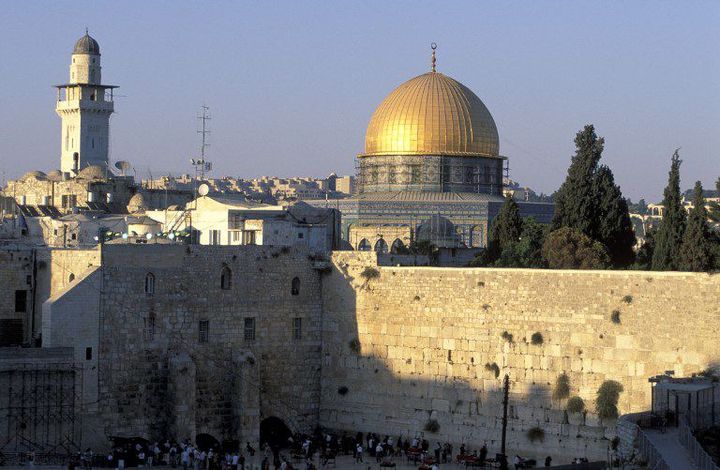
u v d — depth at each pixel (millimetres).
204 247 119250
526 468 107500
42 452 107500
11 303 123938
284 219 145375
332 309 124438
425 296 118625
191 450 109812
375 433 120938
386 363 120812
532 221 159125
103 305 113312
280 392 123000
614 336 108625
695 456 83000
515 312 113312
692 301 105625
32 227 173875
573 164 142750
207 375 119312
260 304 122125
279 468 107188
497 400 113875
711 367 104688
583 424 109188
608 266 132500
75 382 111000
